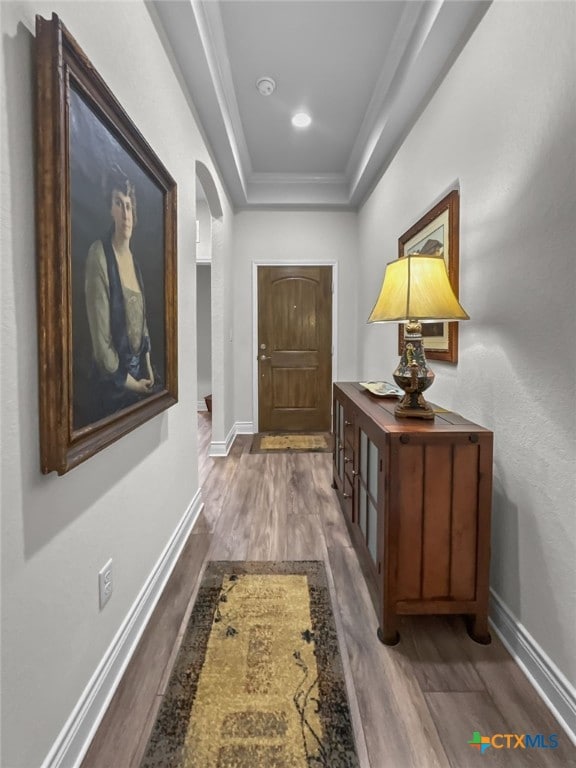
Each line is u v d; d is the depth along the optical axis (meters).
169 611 1.56
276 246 4.34
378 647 1.38
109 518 1.22
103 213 1.12
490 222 1.54
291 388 4.50
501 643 1.41
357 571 1.83
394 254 2.84
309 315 4.42
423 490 1.38
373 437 1.56
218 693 1.19
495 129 1.49
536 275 1.26
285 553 1.99
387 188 3.04
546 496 1.22
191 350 2.28
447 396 1.94
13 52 0.78
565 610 1.14
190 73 2.07
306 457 3.60
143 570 1.51
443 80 1.97
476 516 1.39
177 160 1.97
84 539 1.07
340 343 4.43
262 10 2.00
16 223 0.80
